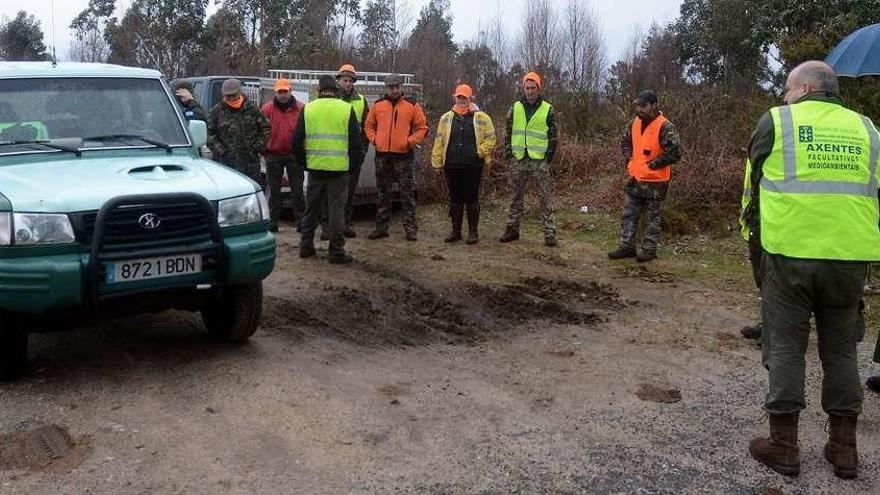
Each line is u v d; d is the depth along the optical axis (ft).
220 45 88.28
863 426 14.87
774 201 12.87
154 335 19.38
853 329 12.94
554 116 30.63
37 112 18.38
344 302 22.59
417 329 20.47
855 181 12.65
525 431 14.30
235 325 18.16
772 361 13.04
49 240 14.84
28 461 12.80
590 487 12.41
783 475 12.92
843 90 32.35
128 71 20.22
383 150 31.01
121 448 13.29
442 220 36.37
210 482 12.25
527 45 80.59
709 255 29.35
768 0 53.42
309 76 42.68
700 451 13.71
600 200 38.40
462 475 12.65
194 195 16.10
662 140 27.53
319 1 87.61
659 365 17.95
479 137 30.25
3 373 15.92
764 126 13.20
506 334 20.21
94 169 16.98
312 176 26.99
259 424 14.28
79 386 15.93
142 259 15.56
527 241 31.91
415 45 83.15
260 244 17.07
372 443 13.64
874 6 44.42
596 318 21.62
